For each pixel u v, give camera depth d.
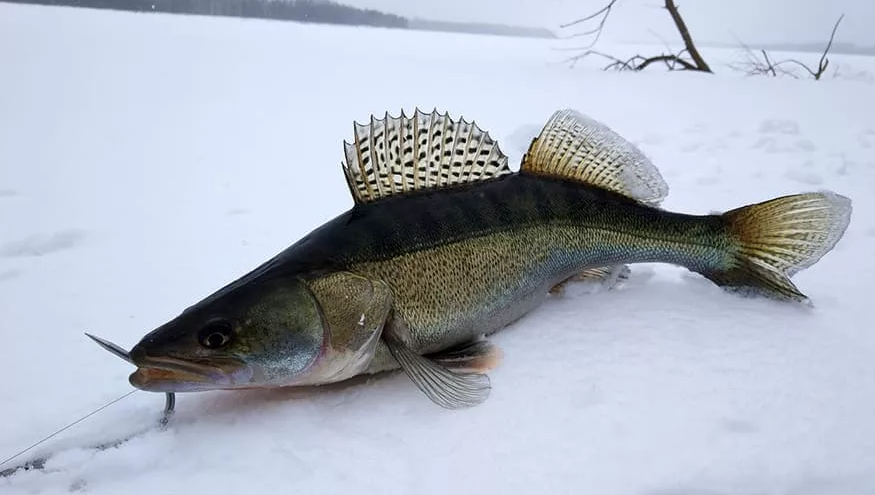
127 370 0.41
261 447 0.33
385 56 2.91
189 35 3.84
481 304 0.42
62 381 0.40
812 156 0.96
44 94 1.64
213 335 0.34
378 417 0.36
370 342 0.37
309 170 0.94
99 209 0.76
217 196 0.81
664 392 0.37
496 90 1.74
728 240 0.48
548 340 0.43
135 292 0.53
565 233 0.46
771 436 0.33
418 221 0.41
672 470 0.31
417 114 0.42
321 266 0.37
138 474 0.32
